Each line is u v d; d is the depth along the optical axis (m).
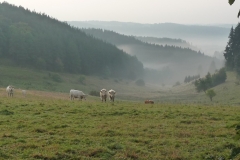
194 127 20.59
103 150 14.73
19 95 56.06
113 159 13.92
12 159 13.09
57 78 158.62
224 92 120.06
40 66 174.75
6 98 38.16
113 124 20.86
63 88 142.62
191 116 24.77
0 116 22.45
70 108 26.72
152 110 27.00
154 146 16.09
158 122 22.12
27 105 28.23
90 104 31.17
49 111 25.38
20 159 13.10
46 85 140.38
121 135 18.09
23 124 19.78
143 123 21.56
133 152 14.80
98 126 20.03
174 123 21.84
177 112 26.20
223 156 14.43
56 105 28.52
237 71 141.12
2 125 19.50
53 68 184.50
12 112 23.95
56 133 17.97
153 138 17.73
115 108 27.80
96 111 25.66
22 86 124.75
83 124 20.53
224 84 132.62
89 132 18.28
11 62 170.25
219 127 20.42
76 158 13.74
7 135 16.77
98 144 15.87
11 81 132.50
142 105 32.28
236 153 7.49
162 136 18.08
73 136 17.25
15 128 18.92
